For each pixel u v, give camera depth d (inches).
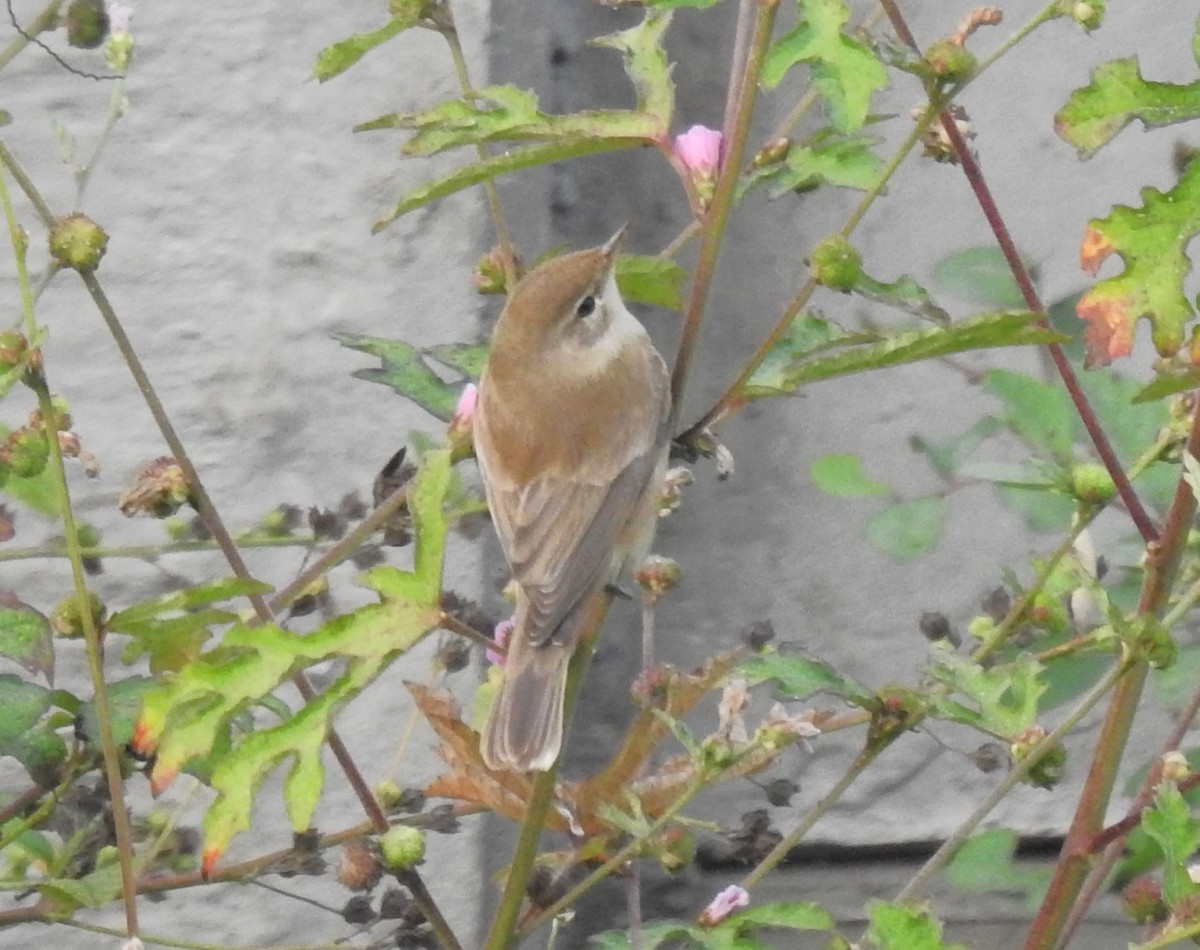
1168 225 204.7
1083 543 262.2
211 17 324.8
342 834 246.5
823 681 219.8
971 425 324.8
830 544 335.6
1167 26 321.4
